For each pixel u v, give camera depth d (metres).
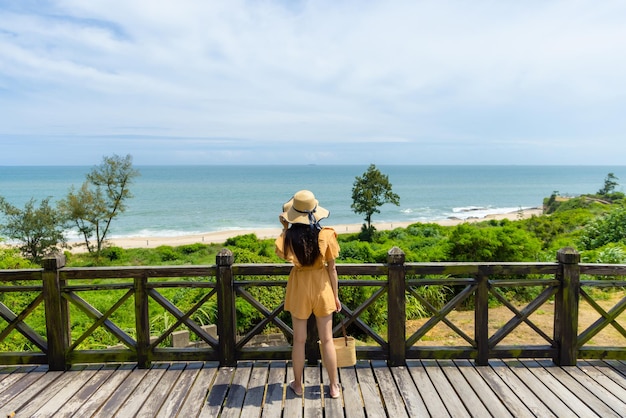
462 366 3.51
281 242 2.94
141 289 3.50
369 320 7.18
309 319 3.52
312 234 2.84
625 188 123.62
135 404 2.94
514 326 3.54
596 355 3.53
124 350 3.56
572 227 19.28
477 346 3.53
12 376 3.40
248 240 27.86
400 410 2.83
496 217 54.03
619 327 3.50
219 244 33.91
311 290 2.92
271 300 7.01
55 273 3.45
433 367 3.49
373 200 33.25
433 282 3.49
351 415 2.78
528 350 3.53
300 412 2.82
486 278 3.50
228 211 64.69
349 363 3.11
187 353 3.54
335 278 2.96
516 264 3.48
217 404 2.94
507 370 3.44
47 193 96.50
